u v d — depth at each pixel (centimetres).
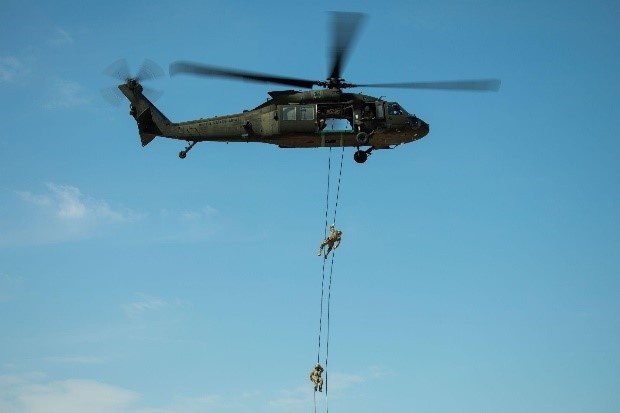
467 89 4634
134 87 4931
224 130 4794
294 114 4697
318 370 4544
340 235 4631
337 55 4650
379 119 4766
